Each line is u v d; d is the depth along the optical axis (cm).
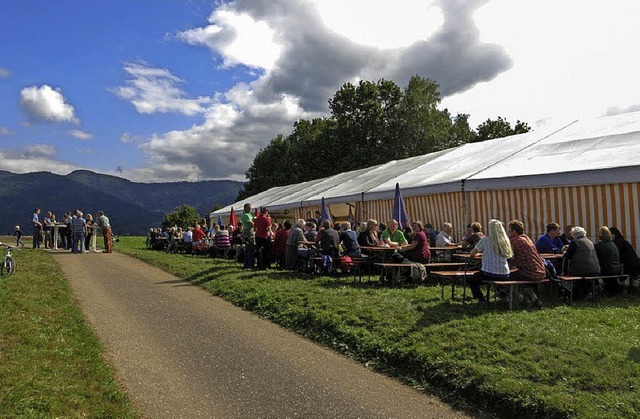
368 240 1227
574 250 815
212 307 874
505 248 739
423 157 2123
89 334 668
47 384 475
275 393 482
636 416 382
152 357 592
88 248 2200
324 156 5238
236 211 3209
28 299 874
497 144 1714
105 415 418
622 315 688
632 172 985
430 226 1316
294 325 728
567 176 1088
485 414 434
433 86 4981
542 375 464
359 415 433
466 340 563
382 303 764
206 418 427
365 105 4950
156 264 1552
